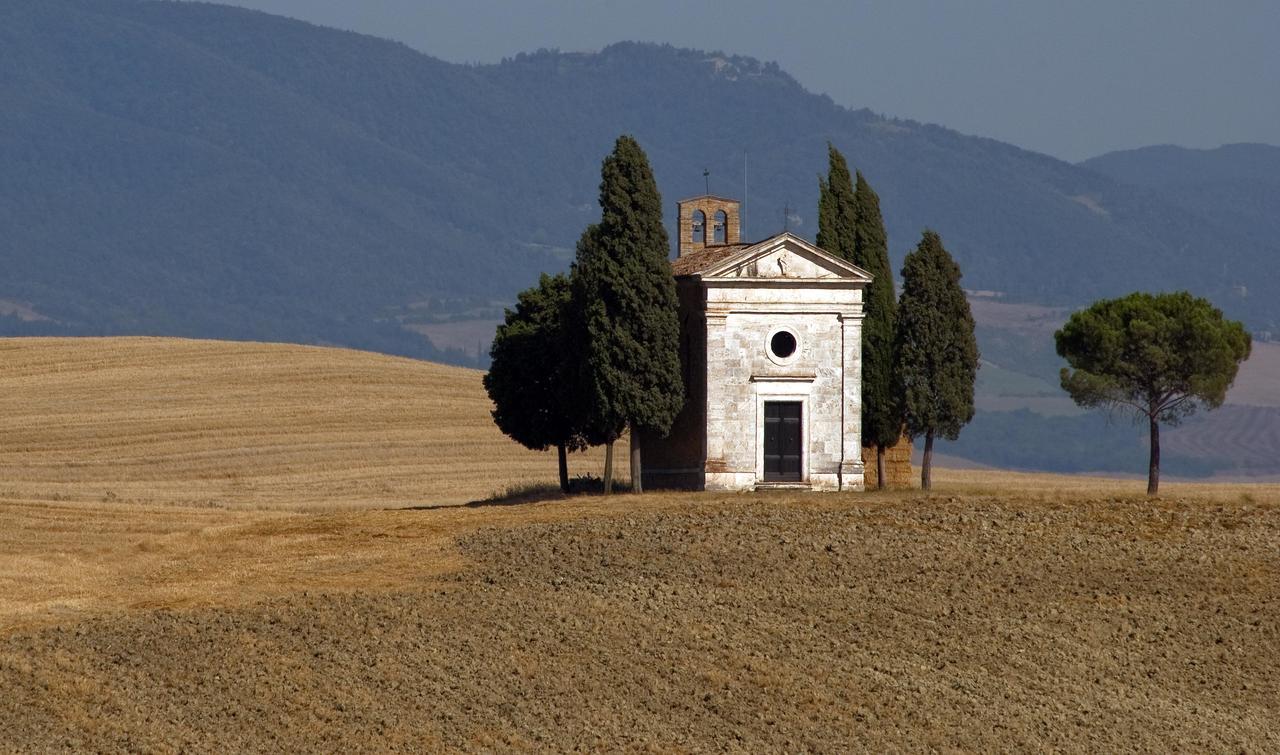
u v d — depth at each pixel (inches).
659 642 6102.4
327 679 5541.3
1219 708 5974.4
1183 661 6402.6
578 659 5866.1
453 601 6476.4
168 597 6550.2
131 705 5246.1
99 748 4894.2
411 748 5004.9
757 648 6127.0
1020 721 5644.7
